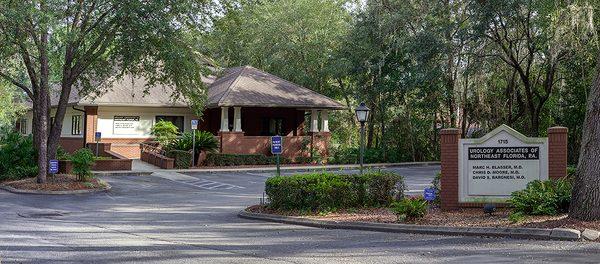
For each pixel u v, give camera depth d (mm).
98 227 14312
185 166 33688
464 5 35938
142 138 39219
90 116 37781
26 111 49875
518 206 13219
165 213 17734
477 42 33500
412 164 40031
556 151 14289
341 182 15812
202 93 27828
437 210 15055
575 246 10289
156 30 23828
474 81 35875
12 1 21609
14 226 14383
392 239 11750
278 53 48125
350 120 51375
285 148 38844
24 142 28031
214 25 26656
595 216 11836
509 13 30969
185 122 40625
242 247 11039
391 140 44250
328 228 13711
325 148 39969
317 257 9891
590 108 12039
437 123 45531
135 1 22844
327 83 49531
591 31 24031
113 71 33875
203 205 20125
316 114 39938
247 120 40312
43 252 10430
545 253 9727
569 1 25266
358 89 43562
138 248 10930
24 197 22391
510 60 34219
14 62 27922
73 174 26875
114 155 33594
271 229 13703
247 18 46312
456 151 14961
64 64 26281
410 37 38656
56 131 26484
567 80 33969
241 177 30484
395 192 16547
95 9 24547
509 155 14609
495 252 9969
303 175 16406
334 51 45781
